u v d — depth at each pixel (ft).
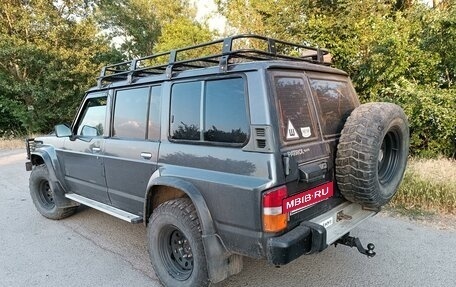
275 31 33.37
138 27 77.82
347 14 29.19
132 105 11.34
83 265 11.57
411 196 15.74
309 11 31.71
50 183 15.30
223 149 8.30
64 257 12.17
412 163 20.66
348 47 27.20
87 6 53.16
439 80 23.47
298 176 7.86
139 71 11.74
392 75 23.68
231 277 10.39
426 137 23.61
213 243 8.52
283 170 7.50
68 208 15.78
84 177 13.64
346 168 8.81
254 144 7.66
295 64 8.78
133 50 77.25
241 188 7.73
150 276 10.82
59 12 50.08
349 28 27.76
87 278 10.73
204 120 8.90
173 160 9.62
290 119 8.07
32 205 18.33
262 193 7.41
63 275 10.94
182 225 8.99
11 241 13.62
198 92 9.10
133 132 11.27
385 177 10.02
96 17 64.13
